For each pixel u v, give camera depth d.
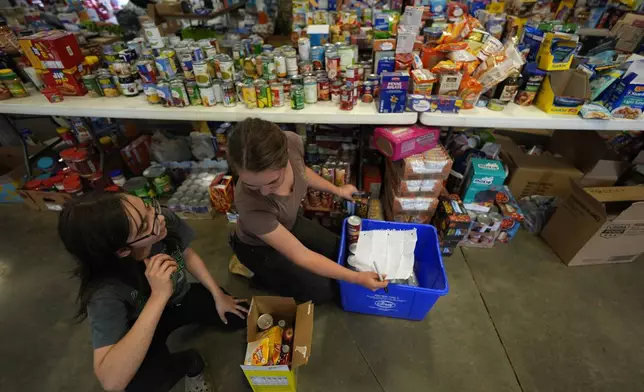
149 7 3.10
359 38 1.92
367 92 1.69
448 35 1.72
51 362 1.49
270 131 0.91
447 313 1.64
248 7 3.30
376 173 2.14
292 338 1.27
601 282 1.77
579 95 1.54
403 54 1.64
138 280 0.97
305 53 1.81
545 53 1.55
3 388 1.41
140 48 1.89
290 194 1.25
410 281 1.56
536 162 2.16
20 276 1.87
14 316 1.67
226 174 2.33
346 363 1.45
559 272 1.83
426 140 1.67
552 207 2.04
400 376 1.41
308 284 1.52
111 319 0.89
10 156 2.51
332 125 2.24
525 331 1.56
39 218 2.25
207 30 3.05
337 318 1.62
